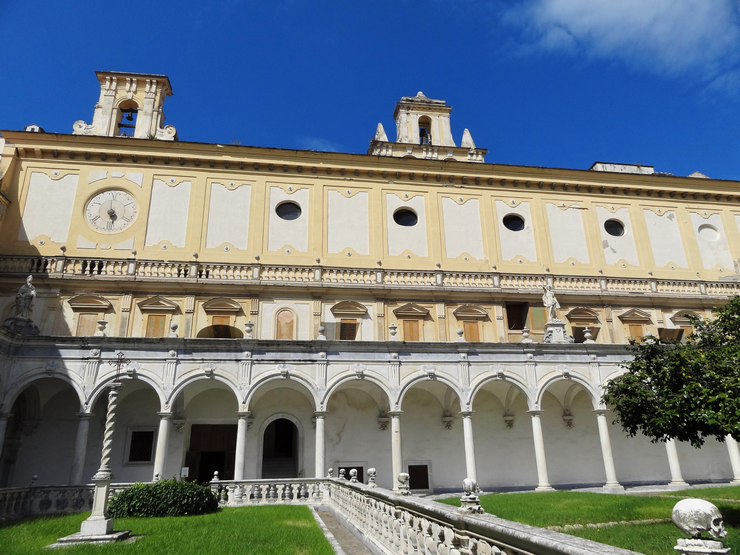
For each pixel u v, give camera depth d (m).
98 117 33.78
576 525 14.38
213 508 18.03
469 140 41.69
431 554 7.84
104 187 31.30
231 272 30.00
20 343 22.28
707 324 19.62
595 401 26.16
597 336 32.28
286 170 33.72
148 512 16.59
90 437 25.88
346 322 30.11
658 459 30.14
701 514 4.27
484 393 29.83
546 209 36.16
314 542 11.84
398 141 41.56
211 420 27.08
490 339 31.14
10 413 21.56
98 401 26.28
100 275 28.42
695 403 14.80
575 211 36.50
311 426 27.72
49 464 25.14
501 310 31.69
